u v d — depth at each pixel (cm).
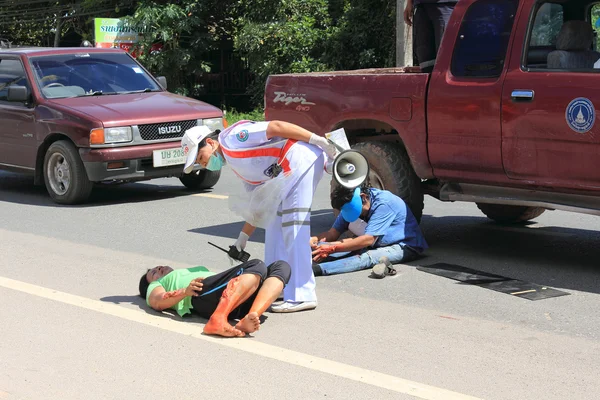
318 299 555
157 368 430
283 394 393
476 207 888
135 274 628
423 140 643
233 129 520
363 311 525
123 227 816
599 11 616
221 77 2450
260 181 528
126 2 2450
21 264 662
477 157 610
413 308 531
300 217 522
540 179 580
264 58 2041
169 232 788
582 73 551
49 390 403
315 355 445
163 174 966
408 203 672
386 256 632
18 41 3209
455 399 383
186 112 975
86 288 588
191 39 2269
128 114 938
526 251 687
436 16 693
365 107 673
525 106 574
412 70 771
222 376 418
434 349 452
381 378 410
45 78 1018
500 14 598
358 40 1930
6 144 1026
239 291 485
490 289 573
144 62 2238
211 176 1035
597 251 684
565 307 529
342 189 625
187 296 507
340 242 629
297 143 520
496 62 598
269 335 480
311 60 2002
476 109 603
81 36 2964
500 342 462
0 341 475
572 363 429
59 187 970
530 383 402
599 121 537
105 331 491
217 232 786
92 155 920
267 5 2062
